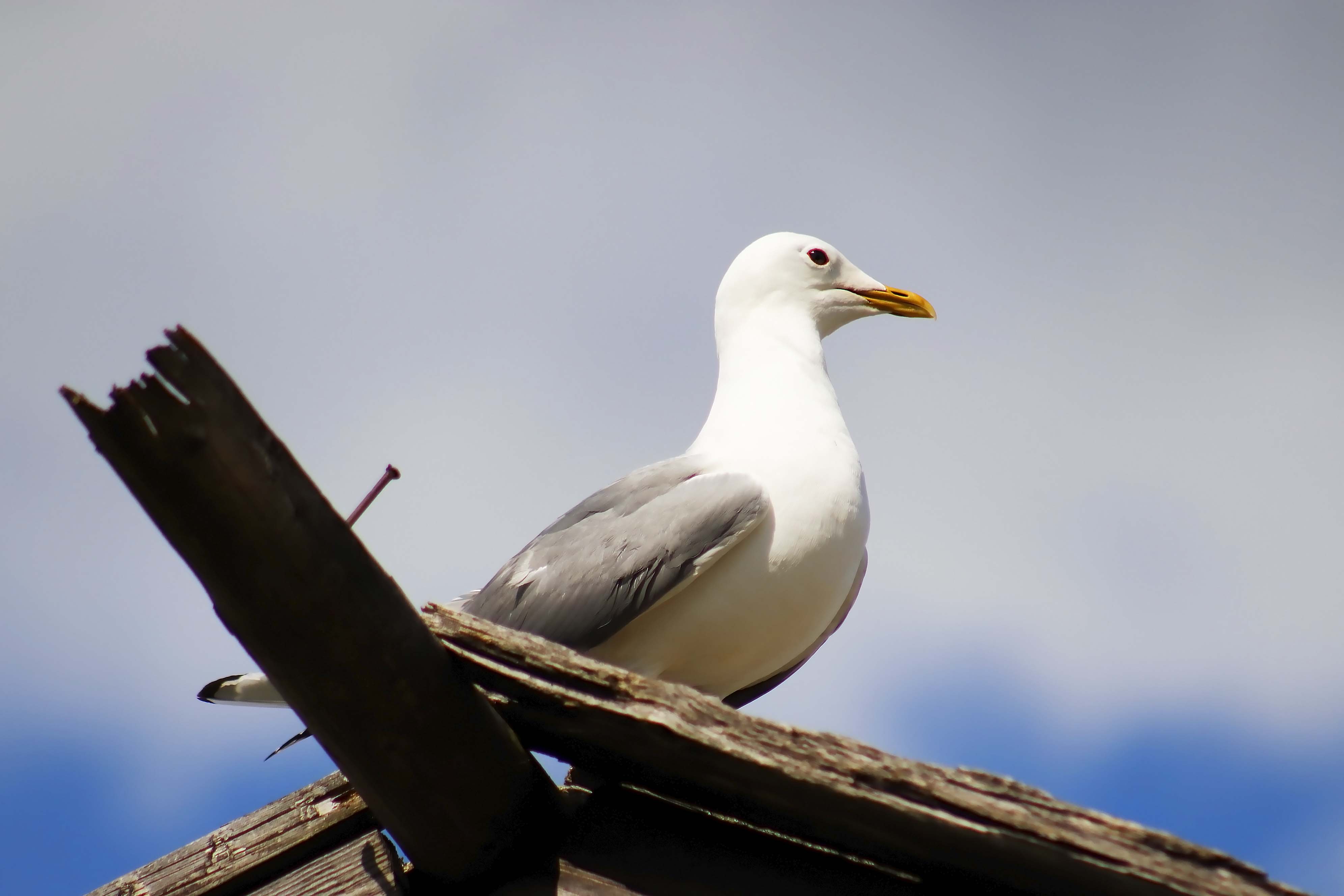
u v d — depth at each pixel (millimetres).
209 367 4957
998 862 5875
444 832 6328
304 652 5594
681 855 6535
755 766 5812
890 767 5703
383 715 5855
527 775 6367
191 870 6797
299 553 5328
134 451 4988
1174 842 5477
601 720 6031
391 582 5645
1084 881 5738
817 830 6297
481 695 6117
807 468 9953
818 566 9688
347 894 6680
